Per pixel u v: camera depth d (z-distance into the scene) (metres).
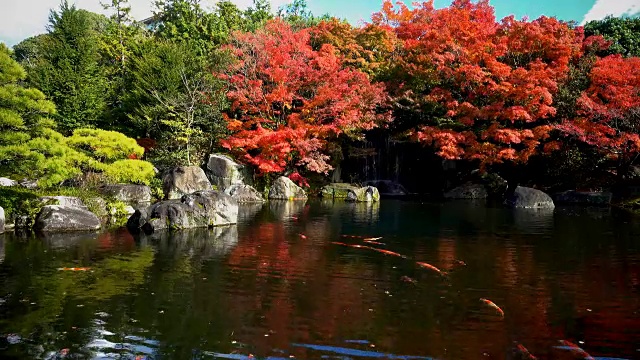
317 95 21.83
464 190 23.73
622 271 8.66
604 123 20.20
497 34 22.61
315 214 16.67
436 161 27.23
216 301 6.77
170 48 24.97
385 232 12.78
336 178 26.41
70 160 14.56
